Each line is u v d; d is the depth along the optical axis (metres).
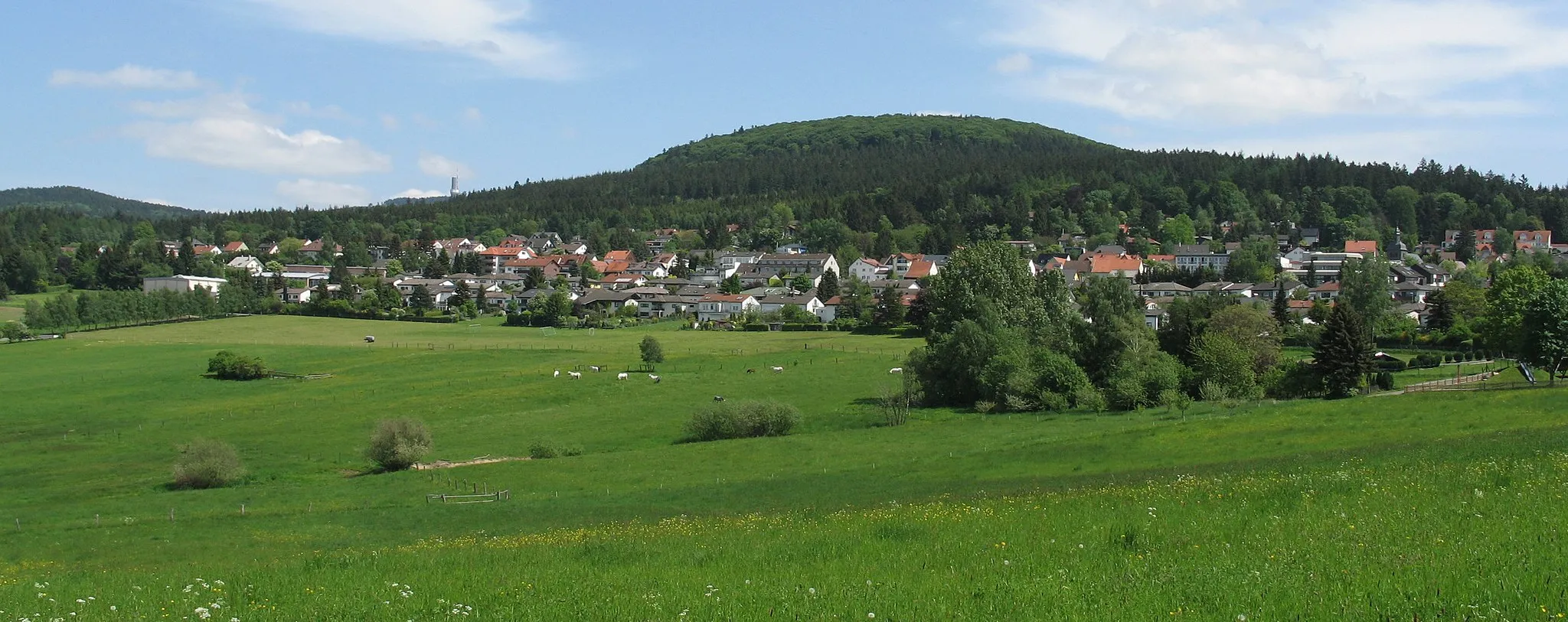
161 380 125.00
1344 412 66.81
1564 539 19.89
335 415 101.81
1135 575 19.27
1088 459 59.06
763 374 123.00
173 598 23.58
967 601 17.69
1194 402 88.19
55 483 72.88
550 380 119.56
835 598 18.55
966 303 121.62
